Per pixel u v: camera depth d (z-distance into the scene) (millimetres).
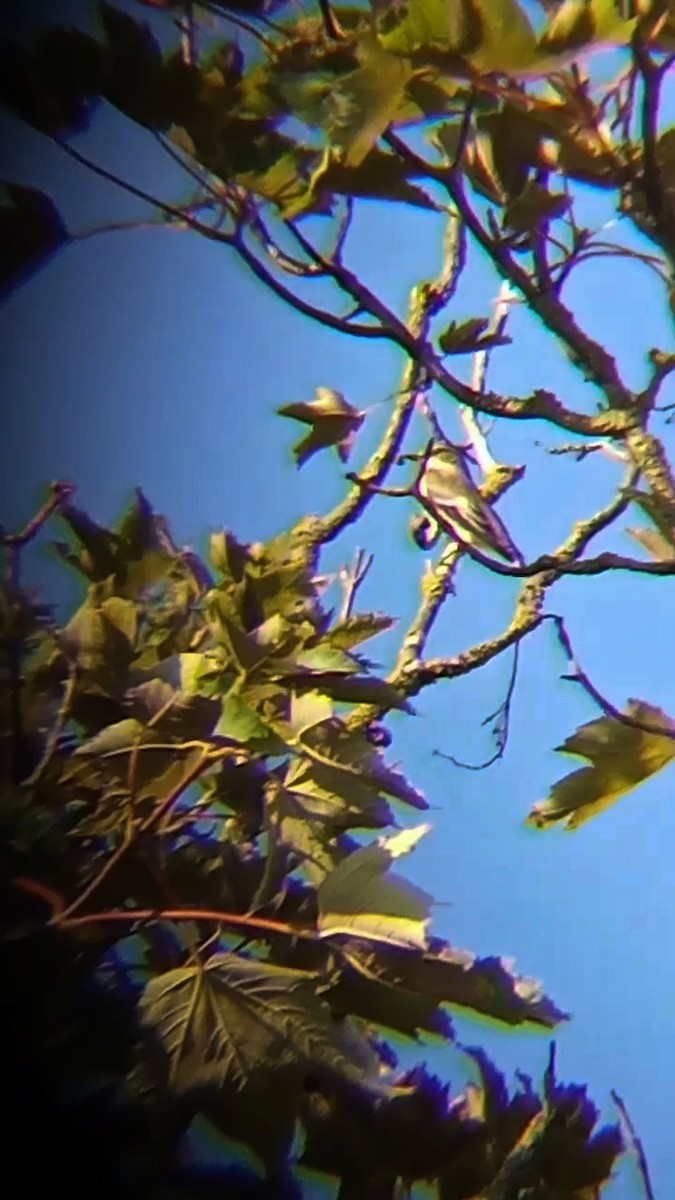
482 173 3180
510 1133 3125
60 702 3135
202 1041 3072
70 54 3178
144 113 3172
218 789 3145
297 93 3125
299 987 3086
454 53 3066
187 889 3113
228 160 3170
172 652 3164
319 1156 3096
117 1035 3078
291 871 3133
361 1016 3105
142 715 3107
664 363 3209
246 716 3098
